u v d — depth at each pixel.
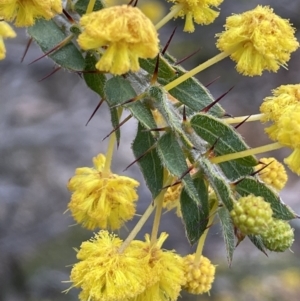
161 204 0.17
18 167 0.48
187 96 0.17
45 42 0.17
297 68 0.61
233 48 0.16
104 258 0.17
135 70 0.15
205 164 0.16
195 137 0.16
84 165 0.49
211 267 0.18
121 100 0.16
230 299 0.42
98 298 0.16
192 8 0.18
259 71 0.16
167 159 0.16
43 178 0.48
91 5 0.17
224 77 0.59
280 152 0.56
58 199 0.48
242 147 0.16
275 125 0.16
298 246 0.46
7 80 0.47
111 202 0.17
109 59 0.15
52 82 0.52
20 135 0.45
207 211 0.16
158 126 0.17
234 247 0.15
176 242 0.47
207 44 0.56
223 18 0.56
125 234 0.43
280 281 0.45
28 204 0.46
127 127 0.53
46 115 0.50
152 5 0.46
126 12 0.15
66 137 0.48
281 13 0.56
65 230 0.45
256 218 0.15
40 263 0.43
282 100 0.16
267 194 0.15
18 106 0.49
